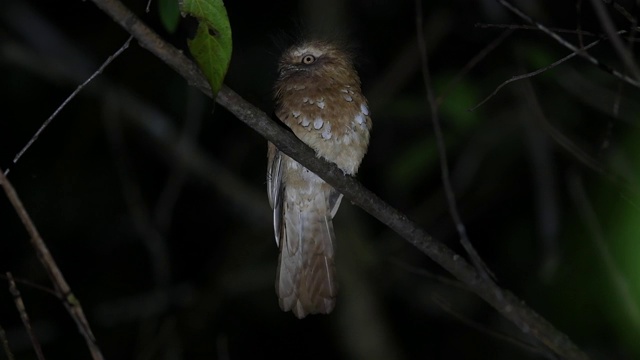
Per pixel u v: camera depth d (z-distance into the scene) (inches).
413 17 480.7
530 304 418.3
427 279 479.5
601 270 351.3
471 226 480.4
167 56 205.9
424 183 493.7
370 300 463.2
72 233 494.6
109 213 497.7
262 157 498.9
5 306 473.4
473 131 410.6
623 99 365.1
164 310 457.4
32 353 457.7
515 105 402.3
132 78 479.2
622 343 378.3
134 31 203.5
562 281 376.8
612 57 380.8
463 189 465.4
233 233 515.2
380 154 479.8
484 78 405.4
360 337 457.4
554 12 390.6
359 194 254.4
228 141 502.9
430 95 248.7
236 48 478.9
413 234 257.3
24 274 480.4
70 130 495.2
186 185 525.7
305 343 508.7
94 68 455.5
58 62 450.0
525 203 475.2
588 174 373.4
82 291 490.3
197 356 476.4
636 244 188.1
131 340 474.3
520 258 458.3
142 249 499.8
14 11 453.1
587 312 388.8
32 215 487.8
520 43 368.2
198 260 518.9
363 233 476.4
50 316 473.1
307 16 455.8
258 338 505.4
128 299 461.1
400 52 480.1
